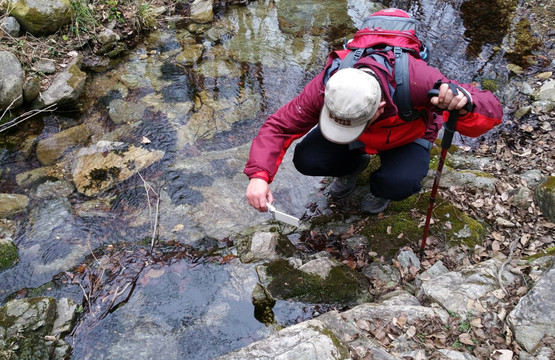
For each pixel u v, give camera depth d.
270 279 2.90
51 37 4.70
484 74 4.84
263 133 2.54
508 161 3.87
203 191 3.60
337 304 2.78
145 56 5.02
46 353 2.45
